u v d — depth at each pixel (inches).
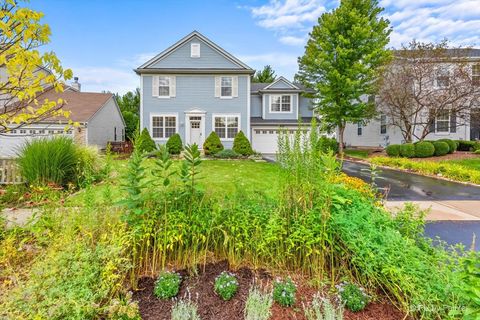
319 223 87.2
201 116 631.8
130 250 85.4
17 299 55.7
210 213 94.1
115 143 586.2
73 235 82.3
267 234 87.5
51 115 101.5
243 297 76.3
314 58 670.5
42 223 92.0
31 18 83.6
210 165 420.2
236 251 92.4
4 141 439.8
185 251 91.0
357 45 618.8
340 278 83.8
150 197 90.5
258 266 90.5
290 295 73.5
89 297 59.7
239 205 98.1
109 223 85.0
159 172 92.7
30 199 136.2
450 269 75.0
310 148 95.8
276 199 100.6
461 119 602.9
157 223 89.5
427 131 577.6
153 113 624.1
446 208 194.9
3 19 82.0
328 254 86.9
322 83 665.0
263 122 708.0
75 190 224.4
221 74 629.3
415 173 378.9
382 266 73.9
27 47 87.7
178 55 621.9
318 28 661.9
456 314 60.5
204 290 79.4
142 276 85.7
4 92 92.1
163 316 69.2
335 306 72.5
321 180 91.7
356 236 80.2
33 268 66.5
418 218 106.5
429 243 96.0
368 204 103.8
